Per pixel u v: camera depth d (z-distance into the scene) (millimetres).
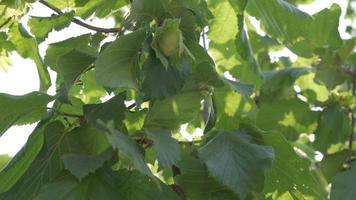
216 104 1355
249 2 1467
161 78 1181
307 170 1263
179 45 1184
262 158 1216
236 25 1430
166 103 1217
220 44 1495
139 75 1187
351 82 1685
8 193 1229
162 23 1208
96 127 1176
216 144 1226
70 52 1230
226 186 1210
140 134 1205
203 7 1265
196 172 1241
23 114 1234
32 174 1221
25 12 1344
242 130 1269
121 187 1181
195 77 1238
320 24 1516
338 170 1562
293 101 1667
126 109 1215
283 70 1698
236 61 1523
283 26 1462
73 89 1378
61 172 1183
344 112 1657
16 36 1384
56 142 1215
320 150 1638
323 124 1646
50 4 1353
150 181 1185
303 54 1589
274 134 1267
